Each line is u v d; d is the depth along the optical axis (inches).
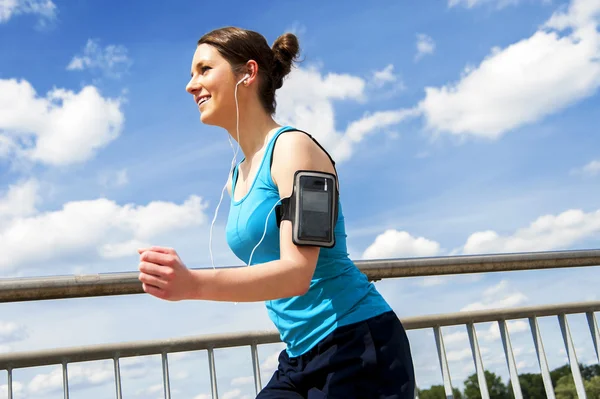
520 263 104.3
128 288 77.9
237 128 65.4
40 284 72.6
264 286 53.2
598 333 110.4
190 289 50.0
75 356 81.4
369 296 62.9
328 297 61.2
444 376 96.4
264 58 66.5
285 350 67.4
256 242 61.4
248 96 65.3
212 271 51.3
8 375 78.0
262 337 92.4
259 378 91.1
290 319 63.4
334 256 61.6
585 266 111.9
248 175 64.9
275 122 67.0
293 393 62.9
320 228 55.7
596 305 111.7
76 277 75.0
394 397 59.1
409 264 95.4
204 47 65.9
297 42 69.0
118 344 83.9
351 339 60.0
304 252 55.5
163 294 49.4
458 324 99.5
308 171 57.2
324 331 60.8
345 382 59.2
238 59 64.9
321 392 59.7
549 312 106.7
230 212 65.4
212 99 65.0
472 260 99.9
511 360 101.7
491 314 101.9
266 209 60.1
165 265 48.9
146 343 85.5
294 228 55.4
